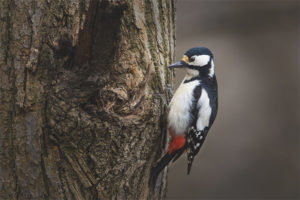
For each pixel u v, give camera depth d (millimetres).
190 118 9891
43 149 7062
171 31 9227
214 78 10648
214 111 10453
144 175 8328
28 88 6996
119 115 7375
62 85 6820
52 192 7172
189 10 18750
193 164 17578
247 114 18125
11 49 7035
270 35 18953
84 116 6875
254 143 17812
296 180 17344
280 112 18344
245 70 18766
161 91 8719
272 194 17406
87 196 7406
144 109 7785
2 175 7137
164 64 8891
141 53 8258
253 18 18891
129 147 7535
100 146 7156
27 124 7016
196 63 10250
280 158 17781
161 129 8828
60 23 7168
